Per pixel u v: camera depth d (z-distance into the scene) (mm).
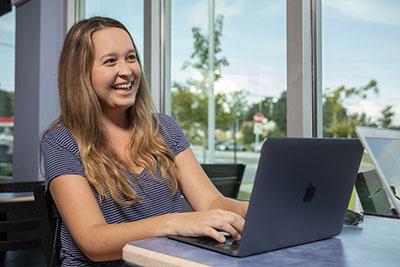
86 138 1284
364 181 1354
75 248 1188
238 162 2197
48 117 3416
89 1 3395
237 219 925
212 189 1450
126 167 1338
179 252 808
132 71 1378
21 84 3602
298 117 1874
